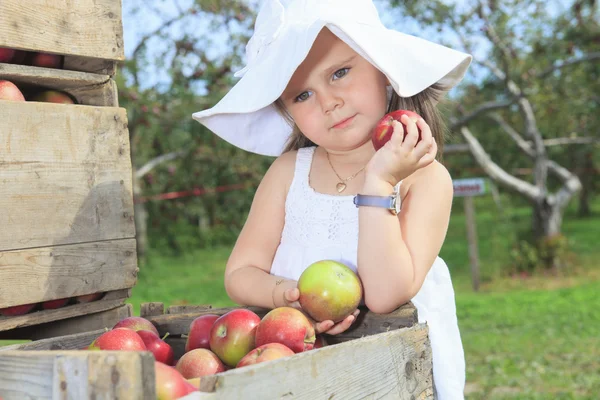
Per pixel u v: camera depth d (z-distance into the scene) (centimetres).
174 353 203
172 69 1286
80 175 216
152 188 1934
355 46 193
